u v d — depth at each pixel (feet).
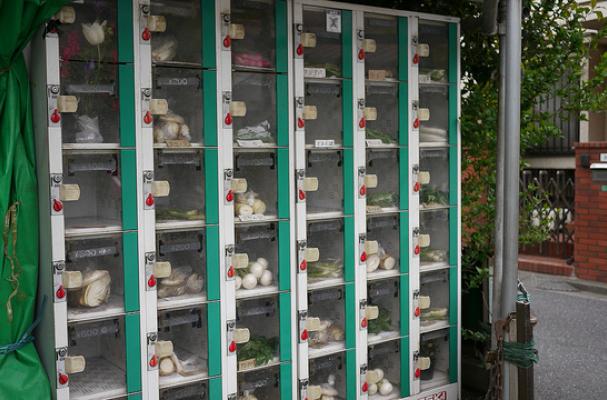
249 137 14.56
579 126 37.27
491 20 16.67
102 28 12.75
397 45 16.37
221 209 13.98
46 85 12.11
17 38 12.20
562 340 23.17
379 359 16.94
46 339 12.86
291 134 14.84
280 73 14.67
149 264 13.20
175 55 13.62
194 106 13.94
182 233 13.73
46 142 12.32
